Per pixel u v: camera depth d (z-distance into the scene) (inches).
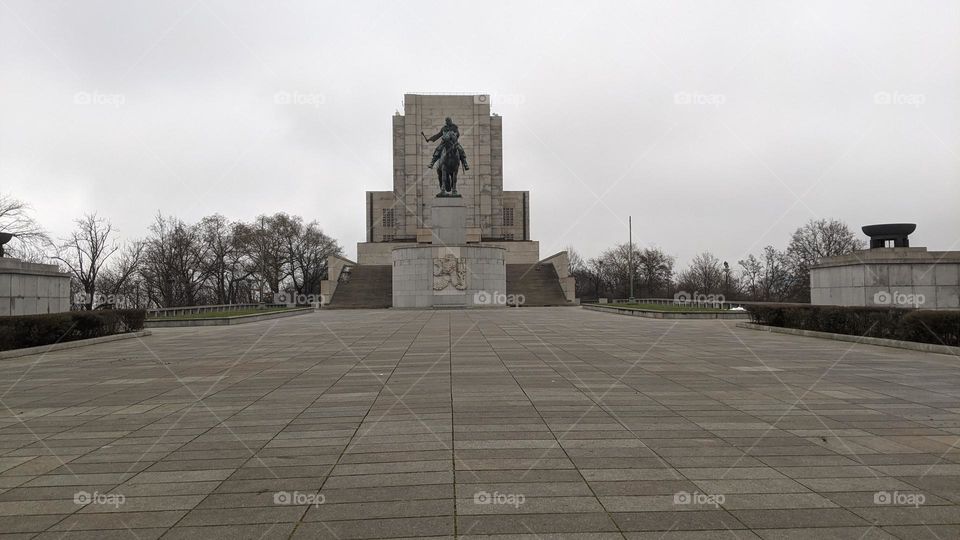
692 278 2938.0
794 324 887.1
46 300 948.6
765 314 960.3
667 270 3321.9
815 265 1037.2
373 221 3316.9
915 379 446.9
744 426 304.8
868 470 235.6
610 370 501.7
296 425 315.9
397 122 3282.5
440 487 219.9
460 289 1768.0
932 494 210.5
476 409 348.5
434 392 404.2
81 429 316.5
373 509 200.2
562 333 892.6
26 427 322.3
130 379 491.8
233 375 500.7
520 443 275.7
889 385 421.1
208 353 684.7
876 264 892.6
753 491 214.1
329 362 576.4
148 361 616.4
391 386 431.2
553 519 191.5
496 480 227.0
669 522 188.9
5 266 864.3
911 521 188.4
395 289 1834.4
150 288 2461.9
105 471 244.5
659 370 499.8
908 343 655.1
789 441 276.5
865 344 714.8
